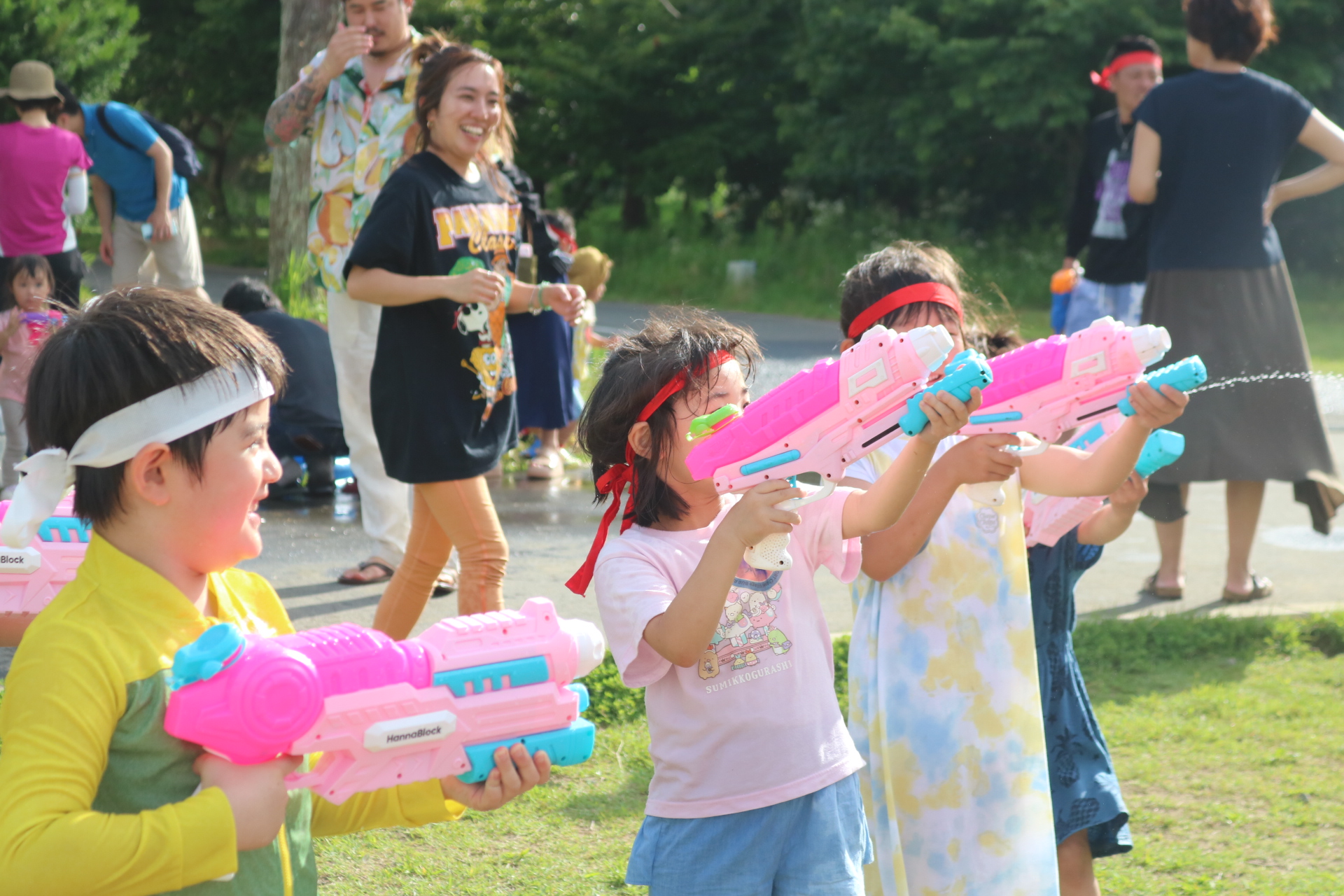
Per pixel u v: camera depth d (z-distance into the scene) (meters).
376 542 5.58
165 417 1.42
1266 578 5.67
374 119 4.79
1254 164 5.00
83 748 1.36
